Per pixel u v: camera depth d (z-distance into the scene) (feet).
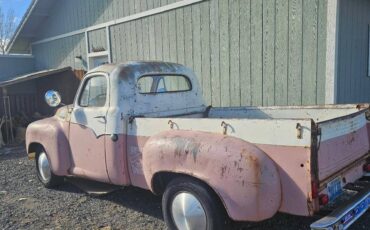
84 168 15.29
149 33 29.89
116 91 13.89
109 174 14.01
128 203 15.60
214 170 9.99
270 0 21.54
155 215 14.19
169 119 11.96
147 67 15.20
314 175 8.94
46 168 18.07
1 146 31.27
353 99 21.94
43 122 17.69
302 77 20.67
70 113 15.94
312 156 8.87
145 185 12.89
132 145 13.23
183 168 10.71
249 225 11.50
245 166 9.50
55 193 17.46
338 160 10.17
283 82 21.58
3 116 33.91
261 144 9.72
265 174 9.34
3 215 14.76
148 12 29.55
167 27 28.22
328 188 9.64
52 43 43.73
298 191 9.09
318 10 19.56
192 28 26.30
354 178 11.26
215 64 25.14
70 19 39.55
